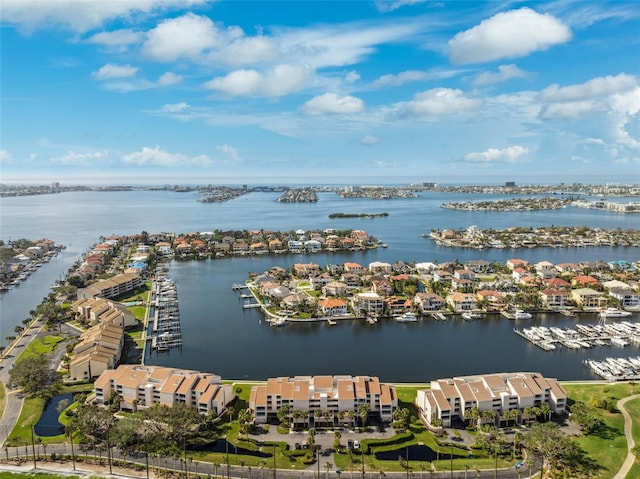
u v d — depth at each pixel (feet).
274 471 376.68
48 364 576.61
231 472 381.81
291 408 458.09
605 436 424.87
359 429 445.37
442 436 434.30
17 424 454.81
